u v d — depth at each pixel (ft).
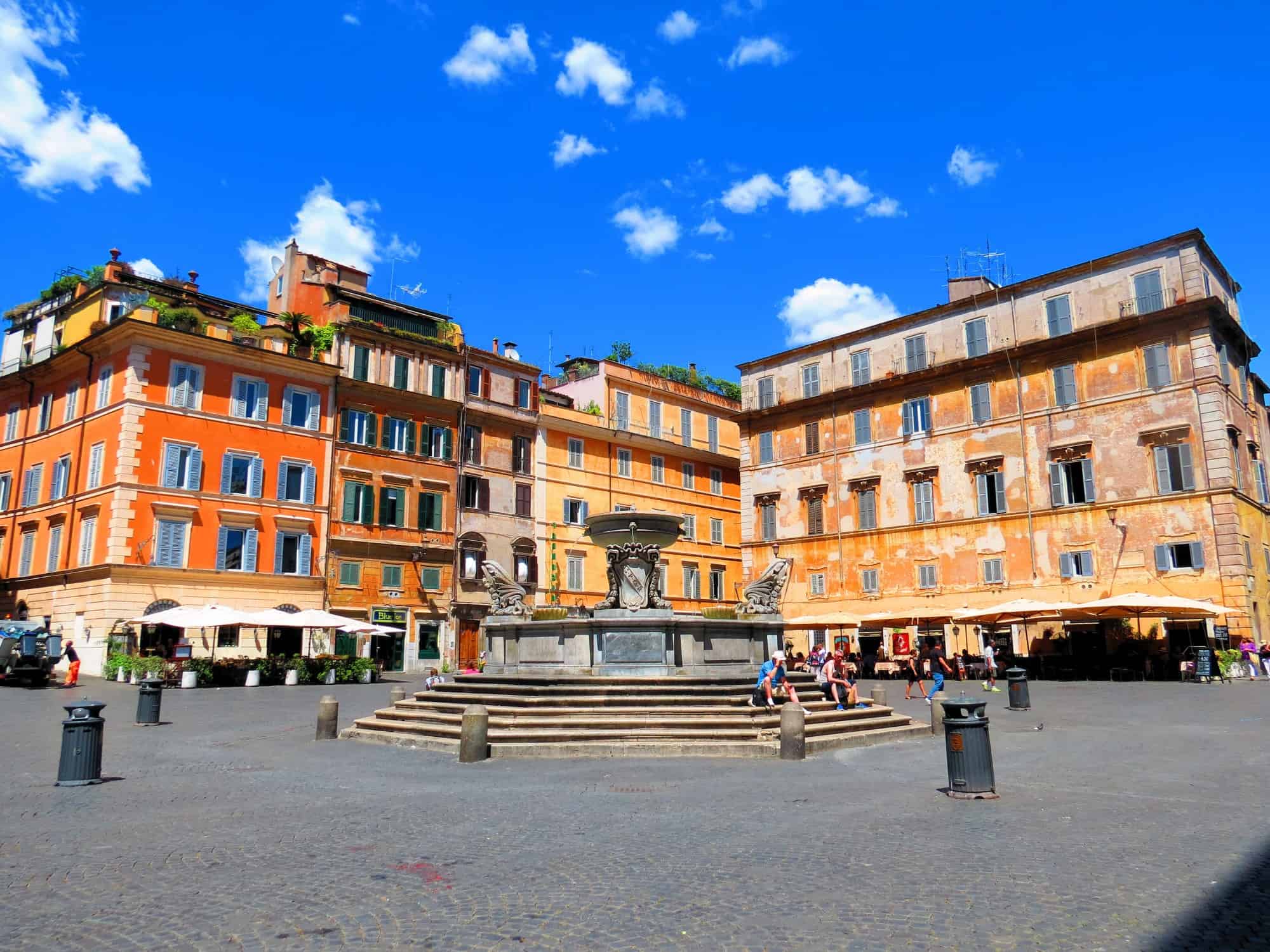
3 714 75.25
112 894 24.48
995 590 142.00
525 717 57.11
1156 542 127.24
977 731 38.37
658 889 24.45
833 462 165.68
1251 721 66.18
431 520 159.43
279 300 168.14
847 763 49.62
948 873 25.53
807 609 164.55
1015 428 143.33
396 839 30.96
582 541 183.01
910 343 158.71
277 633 135.33
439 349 164.35
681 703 58.59
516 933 21.02
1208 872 25.39
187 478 129.29
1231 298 140.97
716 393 217.15
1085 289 138.62
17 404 149.28
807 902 23.06
